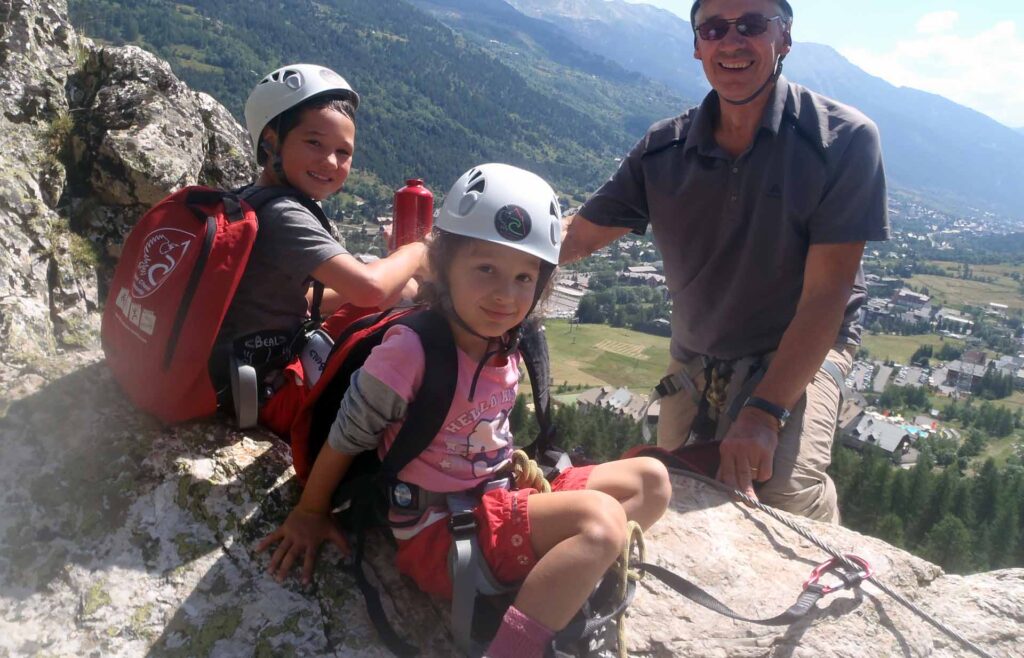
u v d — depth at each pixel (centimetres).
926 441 8019
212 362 311
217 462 300
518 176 241
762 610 289
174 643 240
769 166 385
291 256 305
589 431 3844
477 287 233
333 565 269
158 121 571
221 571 261
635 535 262
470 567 233
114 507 276
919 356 12569
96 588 250
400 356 235
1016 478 4234
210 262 283
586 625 231
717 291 433
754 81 371
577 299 12925
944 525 3359
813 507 393
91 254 523
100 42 666
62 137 559
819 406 414
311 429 278
